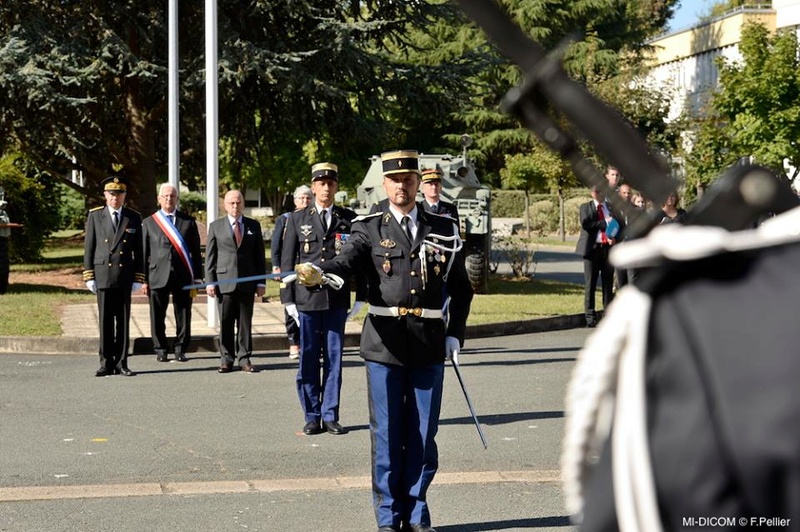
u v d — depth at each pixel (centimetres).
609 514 243
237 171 5138
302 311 1540
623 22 8762
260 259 2119
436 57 8200
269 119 4694
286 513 1145
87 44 3925
